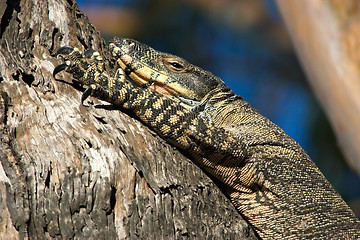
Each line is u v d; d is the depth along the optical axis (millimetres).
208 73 10977
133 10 21891
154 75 10430
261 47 22688
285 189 9695
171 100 8875
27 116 6816
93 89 7797
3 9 7945
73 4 9594
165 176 7492
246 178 9516
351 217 9992
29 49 7969
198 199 7758
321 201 9867
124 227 6660
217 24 22578
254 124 10672
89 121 7328
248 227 8797
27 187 6184
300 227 9570
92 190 6527
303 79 21984
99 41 9805
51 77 7773
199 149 8844
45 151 6504
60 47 8414
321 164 18828
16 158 6309
